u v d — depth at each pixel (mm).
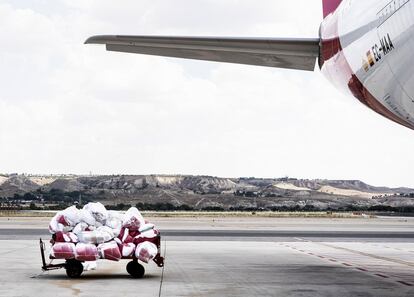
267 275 19672
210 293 15828
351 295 15797
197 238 38375
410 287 17281
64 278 18578
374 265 23266
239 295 15562
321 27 19766
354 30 15797
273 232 46094
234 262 23734
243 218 90000
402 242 36344
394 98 15133
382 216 105125
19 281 17891
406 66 13406
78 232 18484
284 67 22047
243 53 20922
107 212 18766
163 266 21125
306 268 21891
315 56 20672
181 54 21422
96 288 16594
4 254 25891
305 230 49750
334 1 19547
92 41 20953
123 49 21344
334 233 45500
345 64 16969
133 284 17375
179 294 15656
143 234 18766
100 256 18438
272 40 20109
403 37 13039
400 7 13031
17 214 95812
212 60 21766
